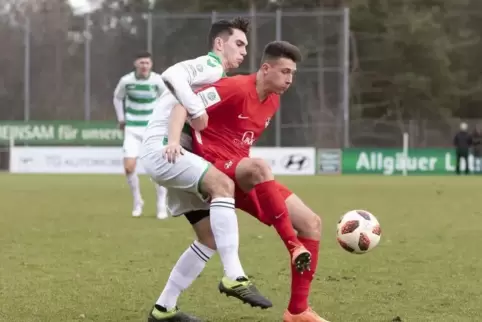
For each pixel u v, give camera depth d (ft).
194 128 22.26
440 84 224.94
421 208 65.21
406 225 51.24
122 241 42.09
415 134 152.66
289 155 143.23
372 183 108.68
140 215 57.77
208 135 22.74
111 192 86.63
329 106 144.15
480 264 34.01
